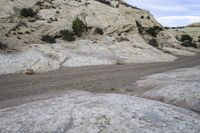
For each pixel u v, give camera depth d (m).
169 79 25.47
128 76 29.42
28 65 32.09
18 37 42.97
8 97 18.64
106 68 35.75
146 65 41.53
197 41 120.00
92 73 31.11
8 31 44.00
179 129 11.29
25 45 40.97
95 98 15.02
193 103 16.17
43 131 11.20
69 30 51.94
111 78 27.80
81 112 12.65
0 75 27.89
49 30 48.94
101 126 11.23
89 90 21.41
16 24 47.00
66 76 28.48
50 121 11.97
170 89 19.58
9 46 38.84
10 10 50.19
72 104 14.16
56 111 13.16
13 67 30.78
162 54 56.94
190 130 11.31
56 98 16.58
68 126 11.43
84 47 46.56
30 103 15.55
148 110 13.12
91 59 40.34
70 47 45.31
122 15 67.56
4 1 51.72
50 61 35.22
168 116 12.66
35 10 55.72
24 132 11.20
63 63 36.44
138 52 51.78
